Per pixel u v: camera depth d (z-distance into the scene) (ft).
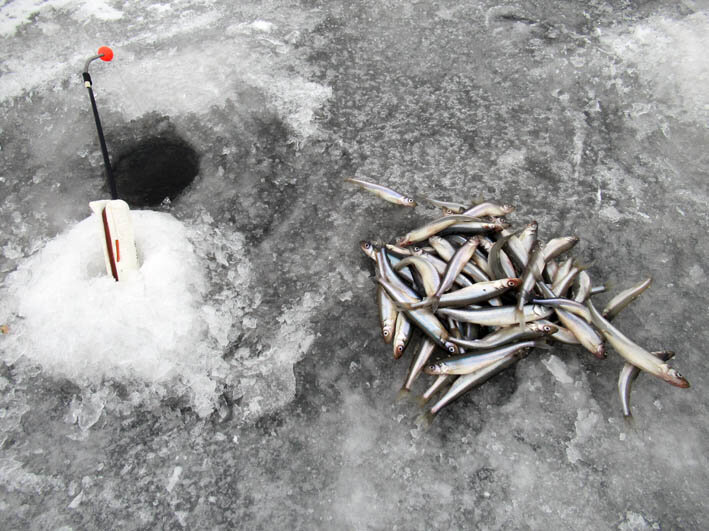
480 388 2.50
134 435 2.41
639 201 3.01
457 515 2.26
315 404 2.49
